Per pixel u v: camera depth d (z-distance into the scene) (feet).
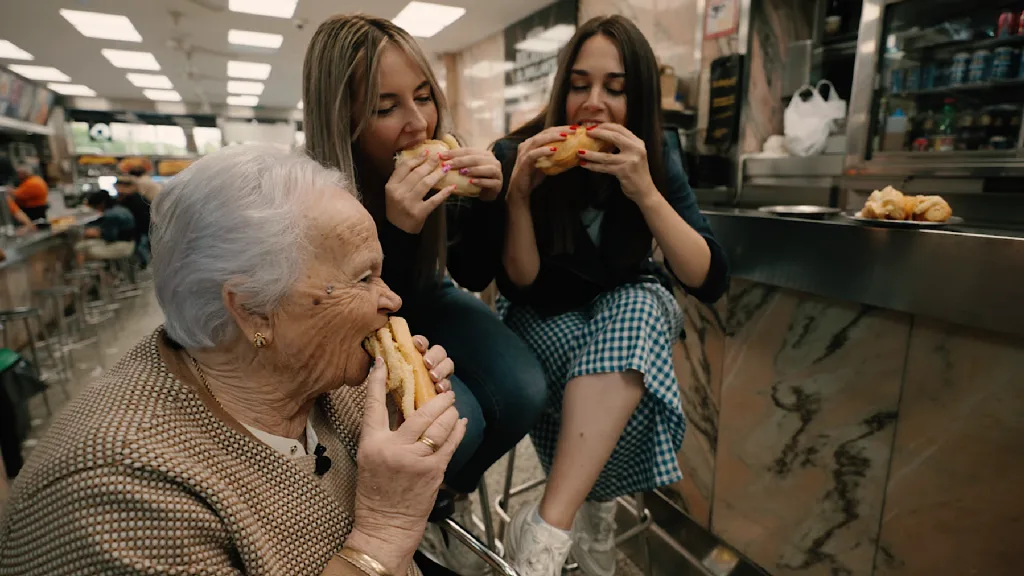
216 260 1.86
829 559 5.16
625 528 7.04
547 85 20.77
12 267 13.33
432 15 21.59
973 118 8.29
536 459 8.48
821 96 10.72
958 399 4.09
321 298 1.99
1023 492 3.78
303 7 19.38
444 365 2.49
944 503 4.25
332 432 2.55
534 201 4.12
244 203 1.86
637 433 3.81
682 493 6.78
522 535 3.29
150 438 1.77
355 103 3.28
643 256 4.09
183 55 26.78
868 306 4.63
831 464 5.06
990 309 3.69
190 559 1.72
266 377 2.10
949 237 3.88
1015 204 7.72
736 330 5.89
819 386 5.10
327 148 3.27
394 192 3.27
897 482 4.56
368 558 1.98
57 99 42.47
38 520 1.67
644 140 4.06
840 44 10.12
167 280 1.93
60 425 1.86
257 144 2.11
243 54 26.40
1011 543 3.88
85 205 32.60
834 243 4.69
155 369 2.00
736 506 6.07
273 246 1.87
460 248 4.36
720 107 10.87
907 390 4.42
